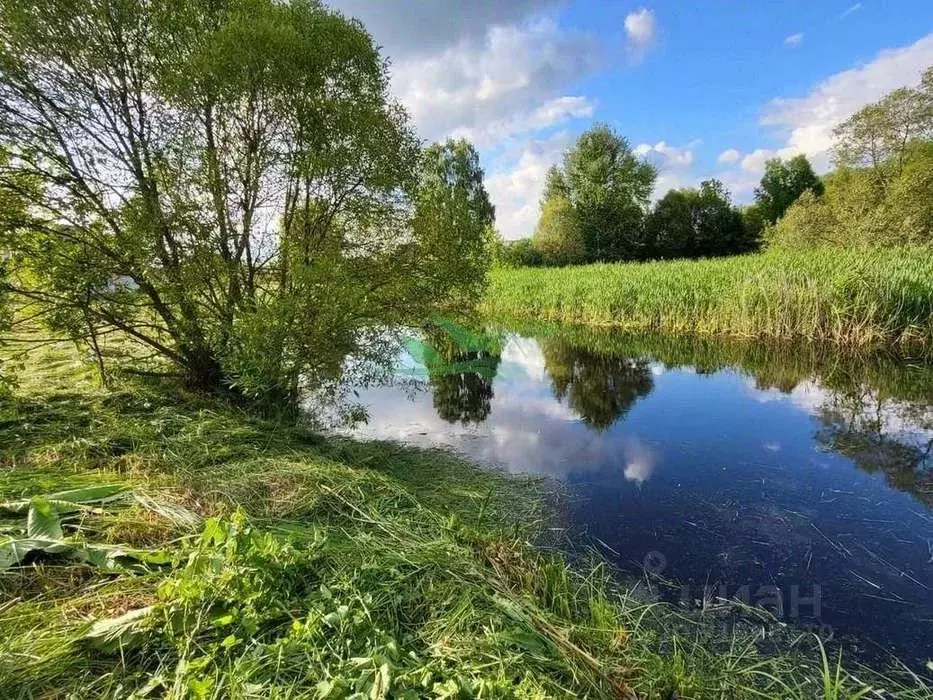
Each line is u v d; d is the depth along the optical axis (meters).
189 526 2.75
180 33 5.14
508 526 3.71
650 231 39.88
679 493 4.31
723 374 8.62
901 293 9.02
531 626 2.32
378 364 6.14
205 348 5.59
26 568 2.29
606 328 13.61
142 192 4.98
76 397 5.10
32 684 1.70
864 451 5.08
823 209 19.78
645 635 2.59
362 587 2.42
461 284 6.43
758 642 2.62
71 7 4.64
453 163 41.81
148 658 1.87
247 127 5.38
